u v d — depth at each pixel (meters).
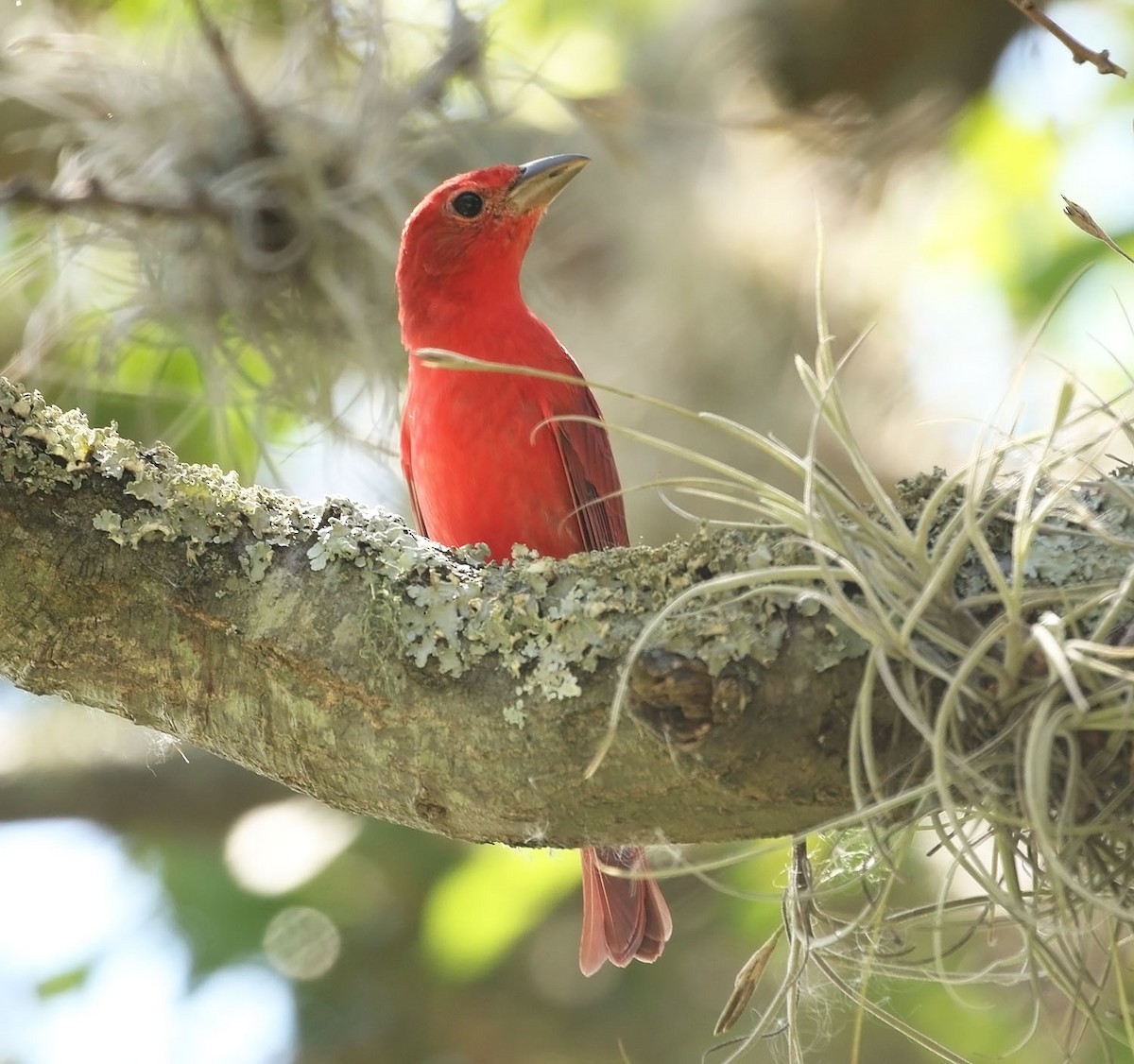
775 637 4.75
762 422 11.21
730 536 4.96
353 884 12.57
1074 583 4.55
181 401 10.55
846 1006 6.84
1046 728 4.30
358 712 5.14
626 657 4.88
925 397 11.35
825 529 4.58
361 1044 12.28
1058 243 11.84
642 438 4.78
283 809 12.52
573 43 12.68
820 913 5.18
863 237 11.53
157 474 5.34
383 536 5.27
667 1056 12.16
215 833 12.52
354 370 9.67
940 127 11.59
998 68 11.75
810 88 11.88
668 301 11.38
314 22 9.42
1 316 11.17
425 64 9.60
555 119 11.26
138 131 9.38
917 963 5.06
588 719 4.90
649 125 11.52
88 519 5.25
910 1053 10.74
